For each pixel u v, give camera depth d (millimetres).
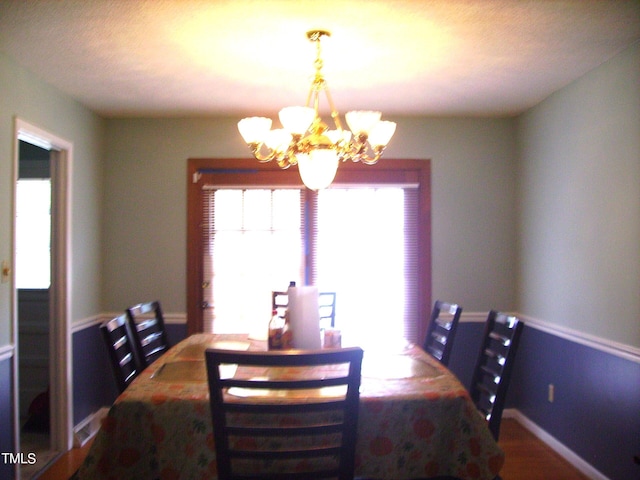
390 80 2832
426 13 2008
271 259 3627
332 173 2092
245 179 3629
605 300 2561
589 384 2691
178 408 1609
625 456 2391
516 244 3643
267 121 2107
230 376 1905
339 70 2672
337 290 3629
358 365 1396
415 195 3656
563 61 2547
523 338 3502
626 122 2393
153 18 2051
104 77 2766
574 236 2855
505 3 1927
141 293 3617
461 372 3619
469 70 2676
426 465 1663
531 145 3398
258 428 1415
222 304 3615
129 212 3621
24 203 3844
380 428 1644
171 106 3346
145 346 2479
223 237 3625
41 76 2738
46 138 2820
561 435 2980
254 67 2627
